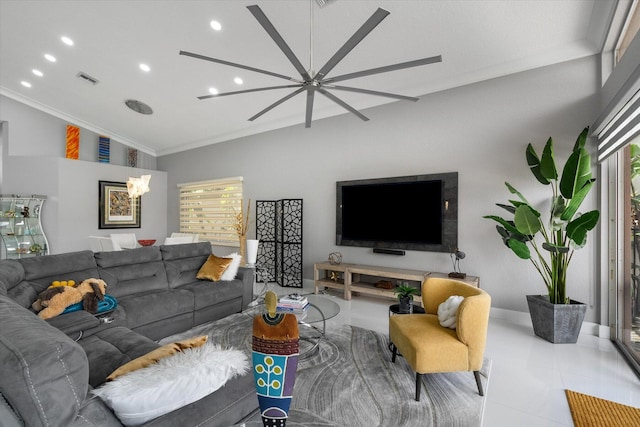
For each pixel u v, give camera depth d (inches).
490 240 149.6
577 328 118.8
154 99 210.8
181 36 144.8
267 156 233.3
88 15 140.6
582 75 129.3
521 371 99.2
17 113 235.1
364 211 186.7
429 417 76.0
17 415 37.4
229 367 49.1
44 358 37.0
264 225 234.4
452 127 159.3
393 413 77.5
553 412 78.9
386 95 101.3
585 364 103.8
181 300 128.0
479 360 83.8
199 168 280.1
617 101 95.8
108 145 273.4
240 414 52.2
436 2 111.3
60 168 238.1
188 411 46.4
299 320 107.1
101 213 260.2
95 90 208.8
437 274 158.9
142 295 126.0
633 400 83.6
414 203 169.9
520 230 121.3
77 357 40.0
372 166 184.7
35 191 235.5
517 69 141.4
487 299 84.7
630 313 114.0
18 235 222.5
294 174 218.5
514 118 143.6
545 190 137.3
